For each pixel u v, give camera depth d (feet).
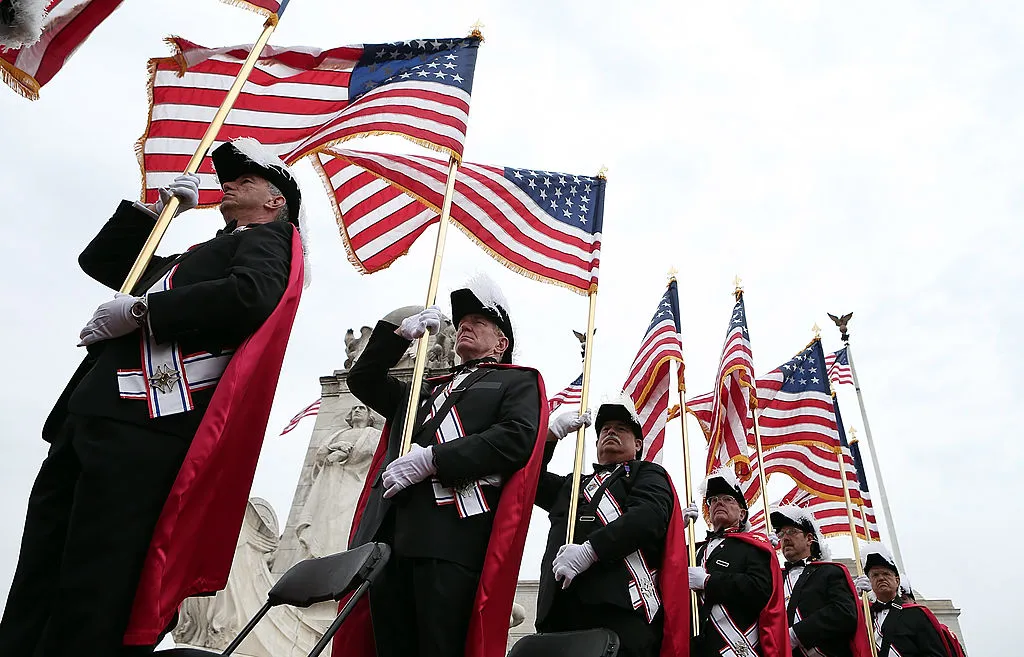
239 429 13.12
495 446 16.49
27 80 15.90
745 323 39.83
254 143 16.61
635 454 24.80
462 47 24.49
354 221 26.03
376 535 16.74
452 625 15.43
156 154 21.29
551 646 17.19
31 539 12.32
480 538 16.24
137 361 12.75
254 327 13.47
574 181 28.53
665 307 35.12
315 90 23.29
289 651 32.40
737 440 37.32
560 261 27.07
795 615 32.48
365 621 17.57
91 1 16.56
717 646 25.57
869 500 57.82
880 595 42.63
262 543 34.68
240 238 14.55
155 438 12.36
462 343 19.95
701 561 29.68
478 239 26.66
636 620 20.26
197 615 32.58
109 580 11.35
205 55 22.04
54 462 12.63
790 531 35.12
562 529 22.61
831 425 43.83
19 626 11.92
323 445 39.06
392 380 19.80
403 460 16.20
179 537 12.14
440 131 22.91
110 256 17.12
